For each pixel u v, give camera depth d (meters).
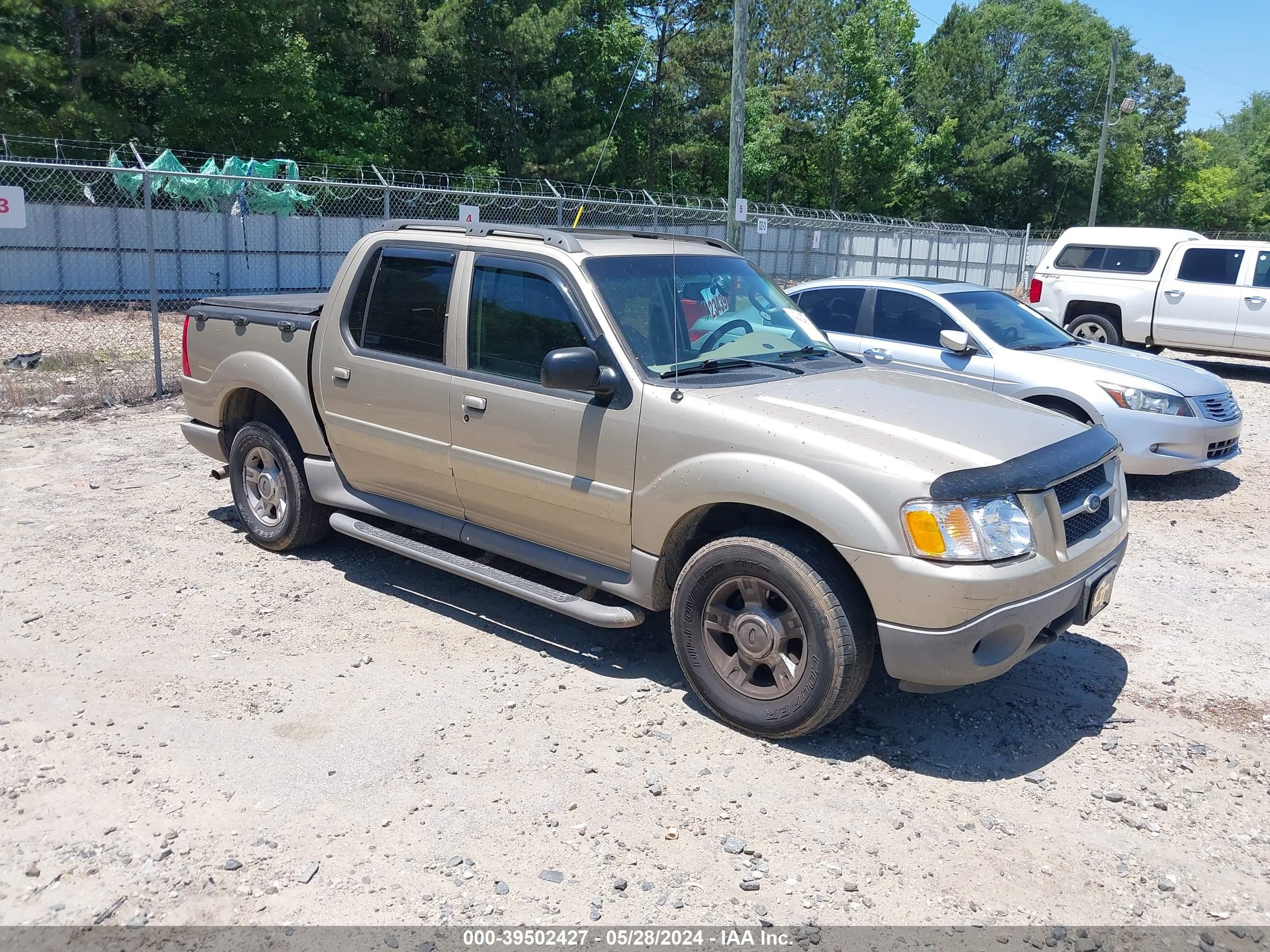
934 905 3.08
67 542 6.22
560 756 3.89
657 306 4.59
